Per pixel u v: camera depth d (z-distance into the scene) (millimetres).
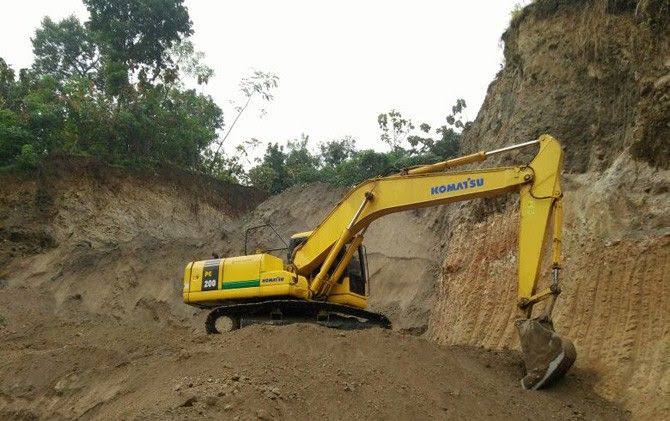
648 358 10555
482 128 20094
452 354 11188
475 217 17234
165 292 23031
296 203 27359
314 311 13281
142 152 31109
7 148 26859
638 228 12211
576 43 16344
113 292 23281
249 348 10766
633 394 10234
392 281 21172
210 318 13648
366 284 14133
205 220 30031
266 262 13250
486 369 11094
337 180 28141
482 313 14984
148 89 32281
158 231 27766
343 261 13156
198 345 11992
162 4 33031
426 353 10625
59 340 17953
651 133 12758
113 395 11188
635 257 11781
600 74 15172
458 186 11812
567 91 16094
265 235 25906
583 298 12281
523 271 10867
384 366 10156
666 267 11250
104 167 28172
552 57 16906
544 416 9469
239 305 13250
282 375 9625
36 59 42500
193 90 36812
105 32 33000
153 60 34062
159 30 33500
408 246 21859
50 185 26500
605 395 10523
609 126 14500
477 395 9797
